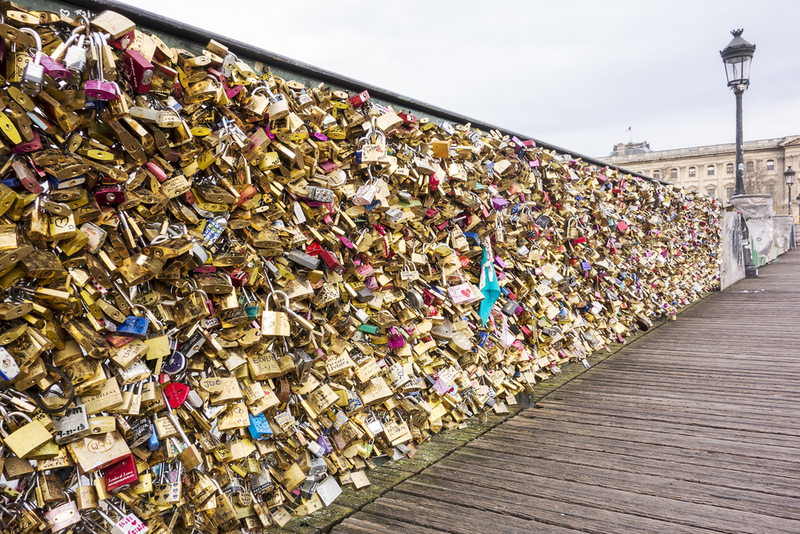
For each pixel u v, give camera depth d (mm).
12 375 1401
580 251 5719
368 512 2500
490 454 3246
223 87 2012
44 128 1520
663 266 9141
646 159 88688
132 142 1728
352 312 2777
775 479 2834
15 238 1421
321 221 2590
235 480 2145
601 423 3824
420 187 3244
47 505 1572
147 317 1807
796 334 7008
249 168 2164
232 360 2102
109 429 1646
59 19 1571
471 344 3740
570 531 2330
